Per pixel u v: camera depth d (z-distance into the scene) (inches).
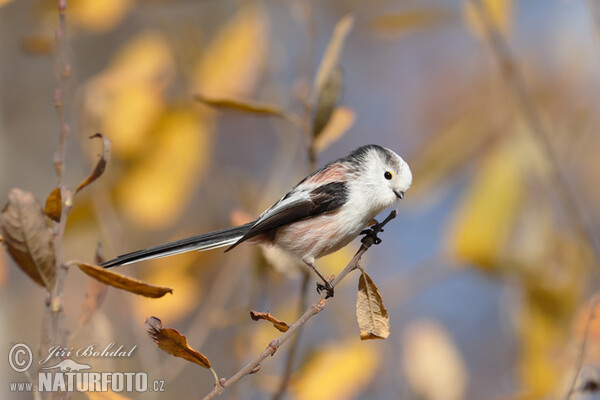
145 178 385.1
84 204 384.2
